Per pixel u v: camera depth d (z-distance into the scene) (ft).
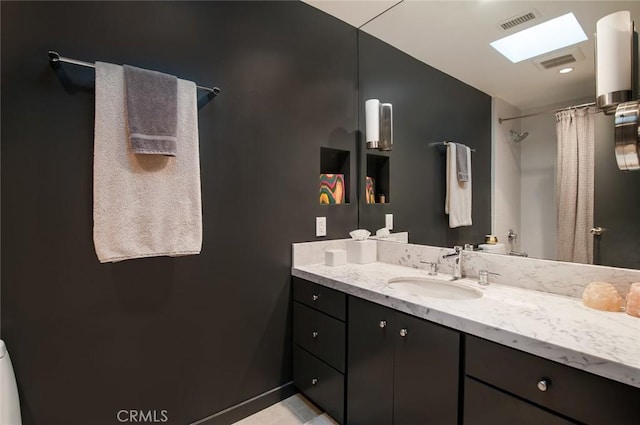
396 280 5.53
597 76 4.08
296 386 6.48
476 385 3.53
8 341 3.86
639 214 3.79
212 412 5.54
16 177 3.86
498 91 5.20
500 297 4.37
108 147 4.21
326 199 7.09
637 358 2.59
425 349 4.05
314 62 6.73
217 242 5.49
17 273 3.89
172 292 5.05
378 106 7.18
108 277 4.50
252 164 5.87
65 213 4.16
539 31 4.71
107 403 4.56
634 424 2.52
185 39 5.08
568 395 2.85
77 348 4.31
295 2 6.43
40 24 3.96
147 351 4.86
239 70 5.67
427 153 6.34
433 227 6.19
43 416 4.09
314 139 6.75
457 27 5.80
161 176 4.59
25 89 3.89
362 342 4.95
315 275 5.84
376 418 4.75
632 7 3.79
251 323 5.96
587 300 3.92
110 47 4.43
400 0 6.44
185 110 4.81
